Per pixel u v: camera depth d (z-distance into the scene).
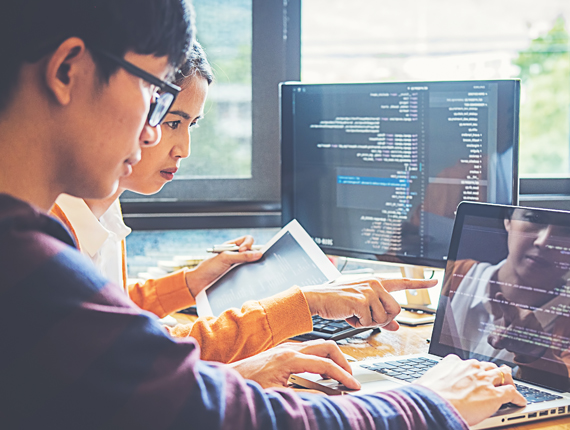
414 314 1.29
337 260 1.77
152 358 0.53
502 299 0.92
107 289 0.54
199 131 1.82
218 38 1.80
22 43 0.54
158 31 0.59
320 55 1.86
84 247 1.11
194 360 0.56
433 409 0.64
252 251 1.31
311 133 1.41
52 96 0.56
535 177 1.62
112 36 0.56
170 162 1.14
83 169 0.60
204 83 1.12
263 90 1.83
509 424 0.75
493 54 1.89
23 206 0.53
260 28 1.80
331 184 1.40
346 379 0.82
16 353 0.48
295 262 1.23
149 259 1.82
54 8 0.54
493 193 1.23
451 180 1.26
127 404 0.50
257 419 0.57
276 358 0.84
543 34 1.93
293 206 1.45
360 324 1.05
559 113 2.09
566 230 0.87
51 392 0.49
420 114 1.28
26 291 0.49
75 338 0.50
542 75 1.97
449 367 0.77
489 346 0.92
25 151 0.57
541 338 0.86
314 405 0.61
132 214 1.78
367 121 1.34
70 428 0.49
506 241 0.93
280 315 0.97
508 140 1.21
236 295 1.22
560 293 0.85
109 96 0.58
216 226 1.80
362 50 1.86
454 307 0.98
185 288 1.30
